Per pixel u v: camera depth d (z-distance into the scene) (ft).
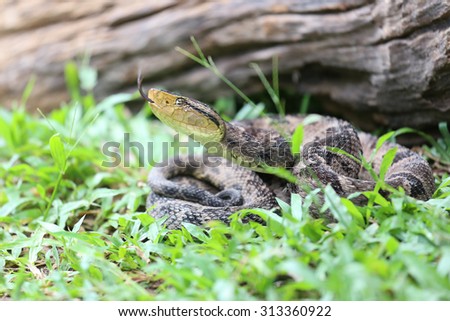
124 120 24.88
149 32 25.02
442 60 16.57
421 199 14.71
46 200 17.81
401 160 16.66
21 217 17.43
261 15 22.91
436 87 17.70
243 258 11.33
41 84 27.17
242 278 11.18
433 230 11.46
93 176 19.74
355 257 10.59
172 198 16.53
